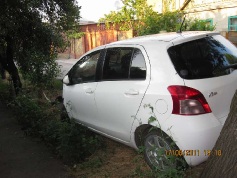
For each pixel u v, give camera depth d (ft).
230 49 13.42
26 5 27.73
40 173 14.21
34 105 20.92
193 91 11.17
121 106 13.75
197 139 10.91
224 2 51.67
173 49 12.11
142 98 12.54
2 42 30.19
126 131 13.85
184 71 11.53
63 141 15.02
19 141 18.66
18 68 33.58
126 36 71.77
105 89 14.84
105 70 15.29
